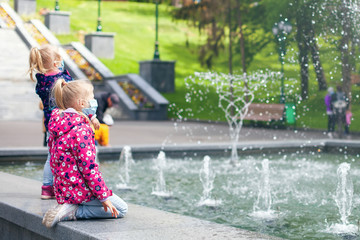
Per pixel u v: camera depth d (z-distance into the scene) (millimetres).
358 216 5707
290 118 21141
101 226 3828
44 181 4898
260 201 6609
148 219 4098
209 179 8492
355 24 21500
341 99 17844
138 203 6539
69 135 3916
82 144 3879
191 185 7898
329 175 8898
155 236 3521
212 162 10859
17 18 36844
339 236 4855
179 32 47344
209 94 32781
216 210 6105
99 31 38125
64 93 4047
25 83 26156
